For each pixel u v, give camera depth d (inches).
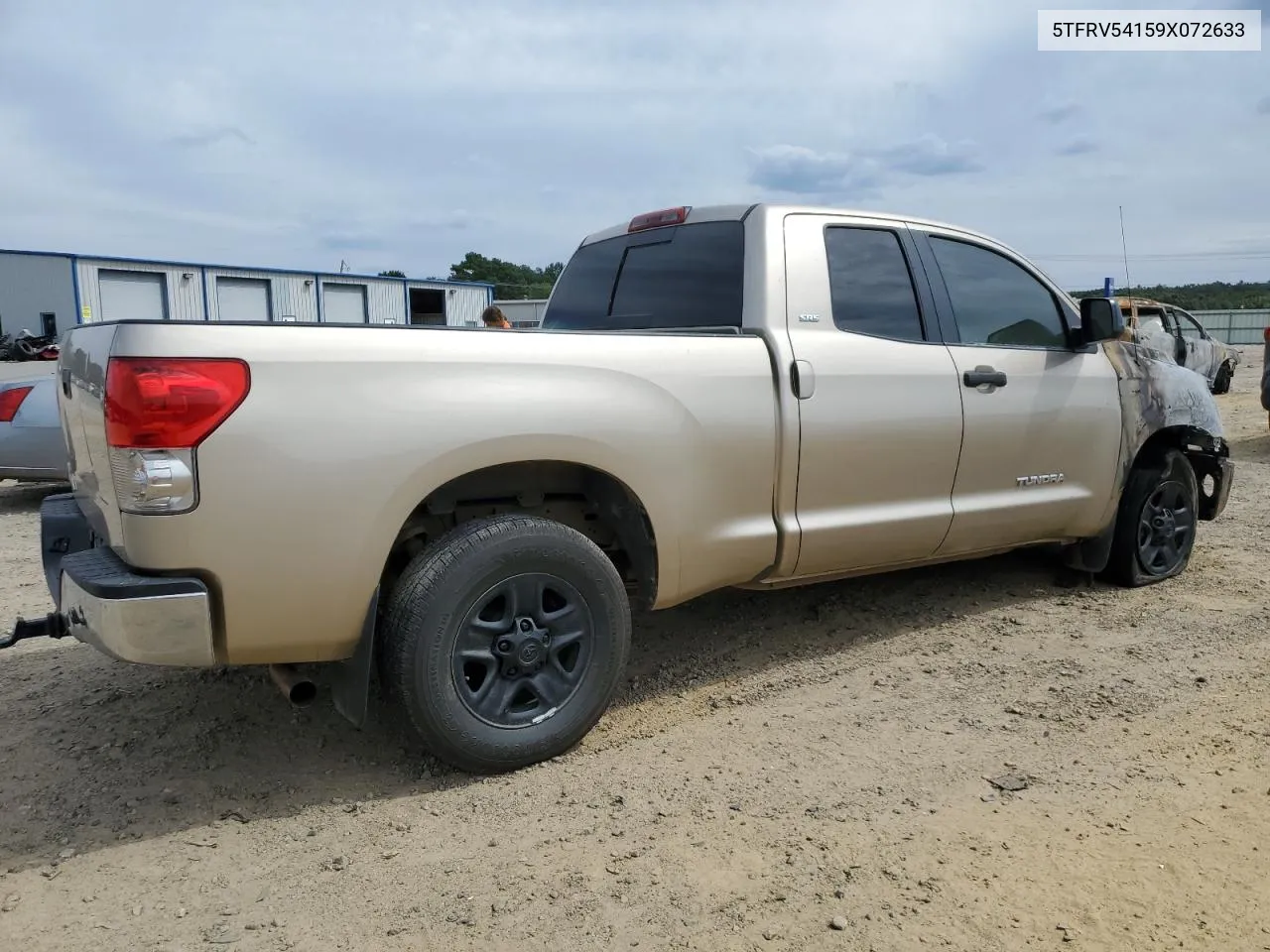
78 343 120.0
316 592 108.0
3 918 93.3
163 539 100.3
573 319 182.2
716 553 139.0
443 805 114.7
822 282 152.2
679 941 88.7
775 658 163.5
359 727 135.2
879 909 93.0
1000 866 100.3
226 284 1504.7
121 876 100.5
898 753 127.5
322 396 106.7
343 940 89.5
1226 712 139.4
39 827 110.3
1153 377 200.4
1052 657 162.6
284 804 115.6
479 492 129.3
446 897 96.0
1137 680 151.9
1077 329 188.7
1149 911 92.5
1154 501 204.1
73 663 162.9
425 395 112.7
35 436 289.1
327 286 1593.3
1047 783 118.5
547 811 113.0
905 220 167.3
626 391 127.6
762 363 142.0
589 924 91.4
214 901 95.8
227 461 101.7
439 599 113.9
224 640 106.8
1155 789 116.7
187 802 116.0
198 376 100.4
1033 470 178.2
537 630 122.5
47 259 1375.5
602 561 126.0
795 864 101.0
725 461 137.6
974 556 180.4
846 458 150.6
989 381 168.4
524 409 118.6
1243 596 197.6
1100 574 206.8
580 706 126.5
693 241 159.9
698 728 136.3
